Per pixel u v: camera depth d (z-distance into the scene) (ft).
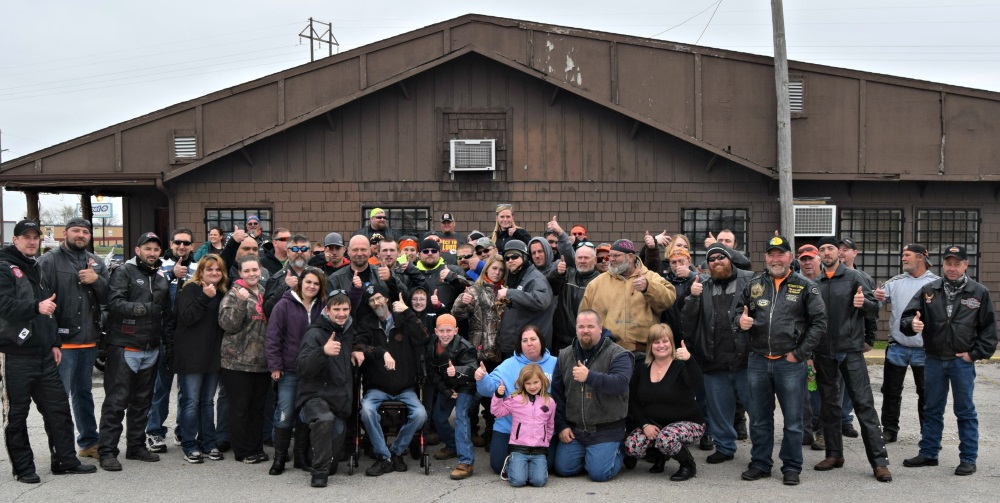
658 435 21.84
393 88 43.16
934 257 45.68
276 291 23.41
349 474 22.30
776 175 42.63
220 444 24.99
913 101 44.57
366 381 22.85
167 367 24.49
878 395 33.60
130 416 23.34
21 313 20.40
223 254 27.66
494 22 43.39
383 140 43.24
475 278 26.22
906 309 23.06
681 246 24.53
